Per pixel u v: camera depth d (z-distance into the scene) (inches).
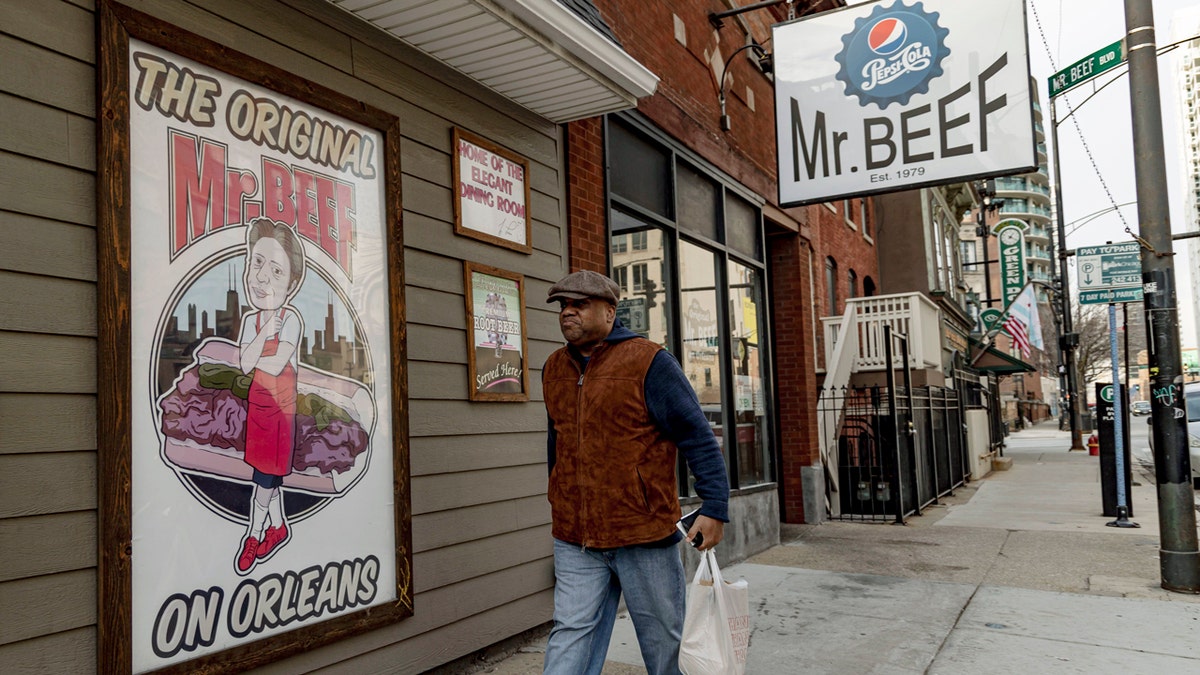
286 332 134.4
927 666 178.2
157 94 117.7
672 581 125.6
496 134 193.2
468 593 171.2
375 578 147.3
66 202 106.3
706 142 315.3
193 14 123.6
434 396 166.2
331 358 142.3
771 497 339.0
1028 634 201.0
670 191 283.9
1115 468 409.1
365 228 152.6
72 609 102.9
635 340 128.0
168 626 113.1
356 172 151.6
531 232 201.9
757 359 358.3
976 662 180.2
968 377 826.8
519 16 158.4
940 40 267.1
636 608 125.6
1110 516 407.8
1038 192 3998.5
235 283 126.6
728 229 340.2
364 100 155.1
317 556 136.3
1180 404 243.4
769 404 361.4
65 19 108.0
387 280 156.3
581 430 125.6
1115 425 401.4
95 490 106.3
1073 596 239.0
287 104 138.4
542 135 211.3
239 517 123.9
